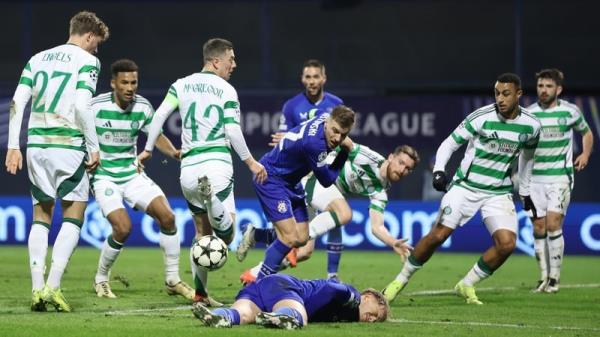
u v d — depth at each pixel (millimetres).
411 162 25125
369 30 54312
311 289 18406
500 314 22047
